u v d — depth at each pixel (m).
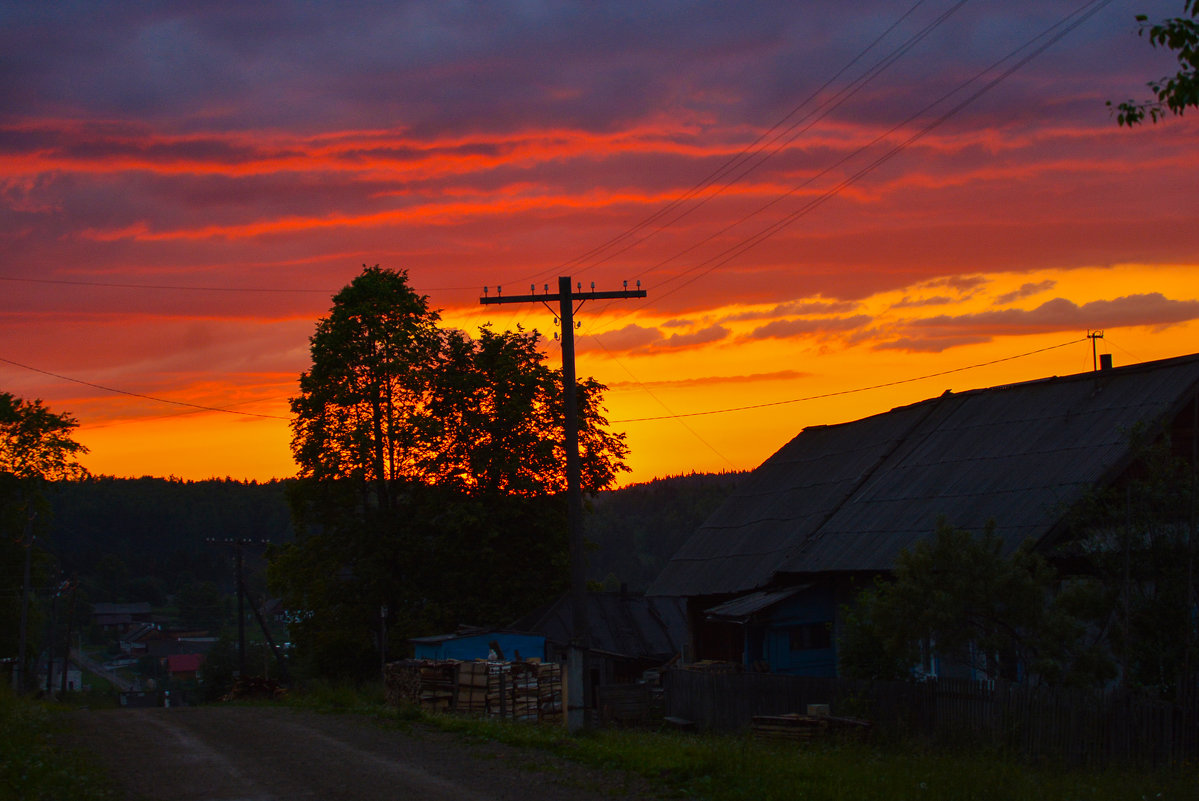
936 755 14.70
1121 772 13.09
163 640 117.50
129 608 133.00
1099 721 13.95
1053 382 24.53
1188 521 15.11
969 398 27.27
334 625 41.41
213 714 25.19
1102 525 16.31
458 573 40.56
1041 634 15.27
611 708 26.17
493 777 14.09
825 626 25.02
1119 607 15.36
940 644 15.95
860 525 24.78
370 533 40.25
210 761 16.25
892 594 16.25
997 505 21.19
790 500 30.31
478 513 39.72
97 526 146.50
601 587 42.94
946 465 24.62
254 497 159.00
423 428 39.44
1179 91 10.64
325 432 39.56
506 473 40.16
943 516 16.44
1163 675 14.89
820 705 18.20
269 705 28.94
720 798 12.02
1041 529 19.05
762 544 28.70
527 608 40.72
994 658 15.89
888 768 13.15
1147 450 15.89
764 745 16.42
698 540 32.69
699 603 31.23
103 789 13.51
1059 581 18.92
